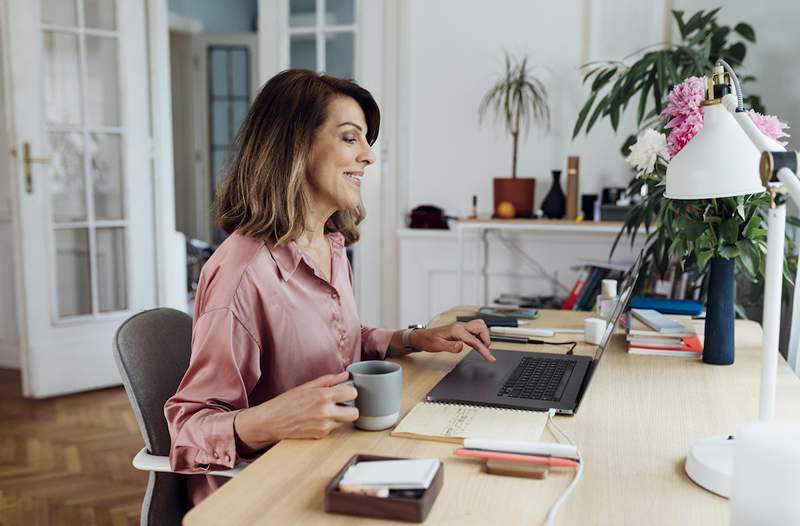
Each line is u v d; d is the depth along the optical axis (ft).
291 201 4.33
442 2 11.51
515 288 11.57
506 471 3.26
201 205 24.52
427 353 5.58
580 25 10.96
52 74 11.93
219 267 4.23
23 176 11.63
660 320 5.85
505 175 11.51
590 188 11.16
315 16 12.37
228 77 24.22
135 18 12.57
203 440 3.74
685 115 5.16
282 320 4.27
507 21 11.27
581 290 9.87
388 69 11.95
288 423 3.63
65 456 9.74
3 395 12.39
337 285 5.03
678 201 5.56
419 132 11.85
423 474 2.97
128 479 9.02
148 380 4.50
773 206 3.14
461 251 10.78
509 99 11.26
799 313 7.56
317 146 4.44
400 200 12.07
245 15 26.00
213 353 4.02
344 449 3.55
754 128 3.45
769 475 2.44
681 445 3.67
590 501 3.02
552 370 4.95
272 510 2.92
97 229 12.55
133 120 12.68
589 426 3.92
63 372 12.17
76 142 12.22
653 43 10.63
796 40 9.95
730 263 5.21
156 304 13.17
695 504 3.01
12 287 13.97
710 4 10.26
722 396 4.49
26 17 11.48
